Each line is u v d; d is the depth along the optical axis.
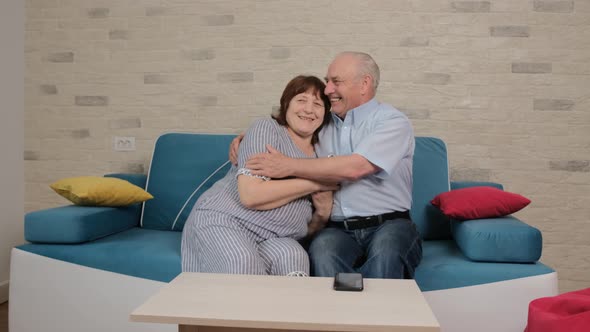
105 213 2.57
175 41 3.39
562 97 3.17
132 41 3.42
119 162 3.47
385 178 2.34
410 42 3.22
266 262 2.09
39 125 3.52
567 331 1.58
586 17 3.14
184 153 3.00
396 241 2.11
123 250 2.36
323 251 2.11
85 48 3.46
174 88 3.40
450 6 3.20
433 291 2.17
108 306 2.33
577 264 3.19
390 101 3.25
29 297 2.39
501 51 3.19
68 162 3.51
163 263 2.28
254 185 2.10
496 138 3.21
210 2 3.35
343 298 1.46
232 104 3.36
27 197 3.54
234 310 1.35
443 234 2.77
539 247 2.19
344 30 3.26
